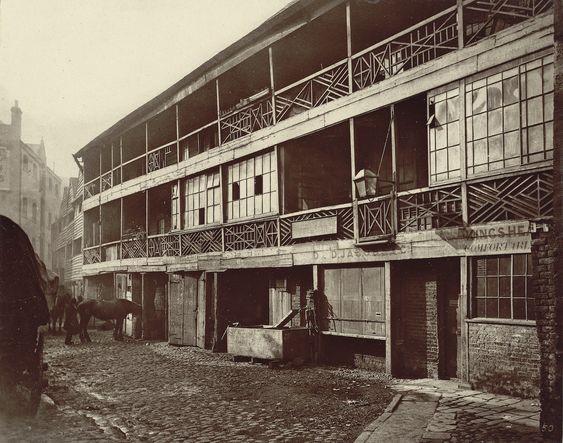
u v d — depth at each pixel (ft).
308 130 42.52
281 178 46.06
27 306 24.58
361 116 38.47
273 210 47.26
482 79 30.58
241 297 53.26
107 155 88.69
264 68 53.57
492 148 29.91
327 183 48.34
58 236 125.80
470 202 30.91
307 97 47.98
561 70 19.57
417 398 28.55
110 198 80.69
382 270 37.35
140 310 66.90
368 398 29.30
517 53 28.55
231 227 52.95
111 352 52.49
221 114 55.62
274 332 40.63
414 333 36.11
